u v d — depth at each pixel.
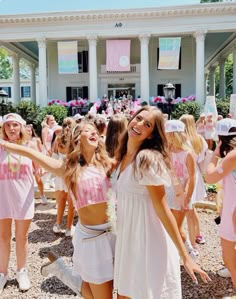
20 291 3.37
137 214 2.13
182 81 27.22
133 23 23.55
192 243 4.22
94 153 2.46
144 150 2.09
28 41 25.97
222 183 3.02
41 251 4.43
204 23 23.05
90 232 2.36
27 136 3.58
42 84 24.61
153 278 2.11
